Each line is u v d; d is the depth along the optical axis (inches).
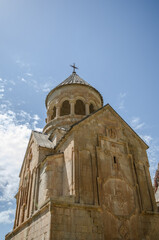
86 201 525.0
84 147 611.8
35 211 575.2
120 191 604.1
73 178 547.8
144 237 568.1
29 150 840.9
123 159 674.2
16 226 739.4
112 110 753.6
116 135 708.7
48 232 444.1
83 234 471.2
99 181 572.1
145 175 702.5
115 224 540.1
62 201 486.9
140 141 770.2
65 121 882.8
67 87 1003.3
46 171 616.1
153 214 624.1
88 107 953.5
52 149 735.7
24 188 786.2
